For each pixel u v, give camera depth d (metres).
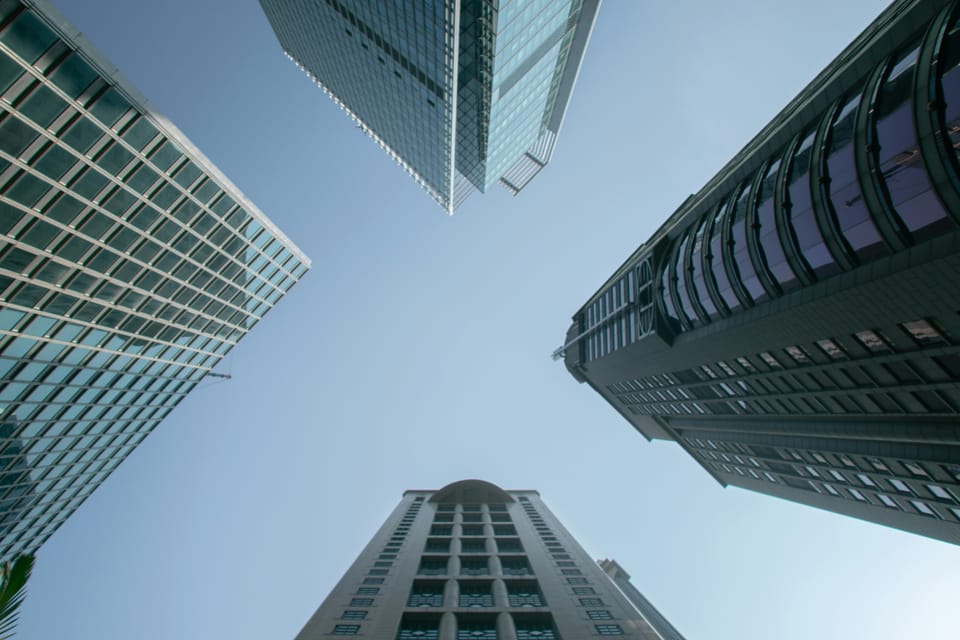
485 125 68.50
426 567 64.50
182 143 35.34
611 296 64.62
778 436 51.16
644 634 46.12
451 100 58.44
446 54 50.62
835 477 48.38
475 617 50.44
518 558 65.44
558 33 59.75
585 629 46.81
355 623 48.09
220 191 40.78
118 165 32.41
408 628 49.41
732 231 34.22
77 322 37.69
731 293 35.25
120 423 50.56
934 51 19.66
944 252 20.03
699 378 49.69
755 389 43.41
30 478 44.03
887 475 41.16
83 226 33.12
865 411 35.25
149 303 42.72
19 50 24.42
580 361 77.50
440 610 50.84
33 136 27.09
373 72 70.88
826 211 25.05
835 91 26.92
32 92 25.81
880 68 23.50
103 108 29.53
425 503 94.75
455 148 77.25
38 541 52.09
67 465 47.72
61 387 40.03
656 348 49.47
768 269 30.83
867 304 25.47
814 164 25.92
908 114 20.34
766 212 30.14
